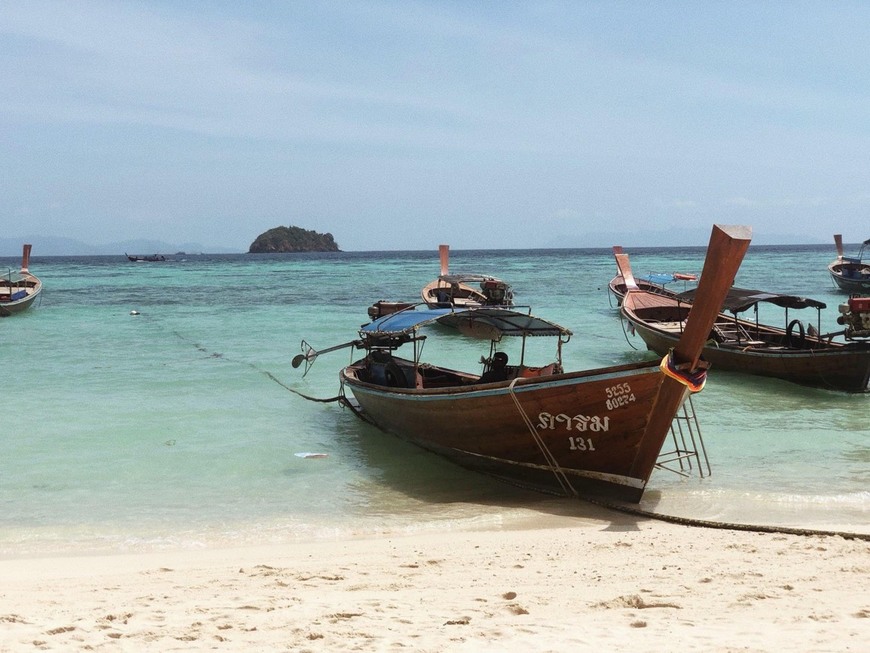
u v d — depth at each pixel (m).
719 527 9.34
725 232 8.98
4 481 11.56
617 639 5.20
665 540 8.75
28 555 8.65
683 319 25.28
